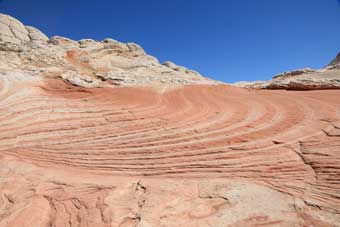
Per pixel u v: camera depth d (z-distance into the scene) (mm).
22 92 11531
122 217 4090
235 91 17359
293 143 7223
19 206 4555
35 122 9188
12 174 5820
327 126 8273
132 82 16312
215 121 9828
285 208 4160
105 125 9492
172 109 11633
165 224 3883
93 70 18719
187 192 4832
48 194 4945
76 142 8172
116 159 7020
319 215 3932
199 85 17859
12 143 7820
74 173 6156
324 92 14969
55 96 12031
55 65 17281
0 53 16984
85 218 4129
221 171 6039
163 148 7570
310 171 5621
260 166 6098
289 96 14367
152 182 5402
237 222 3855
